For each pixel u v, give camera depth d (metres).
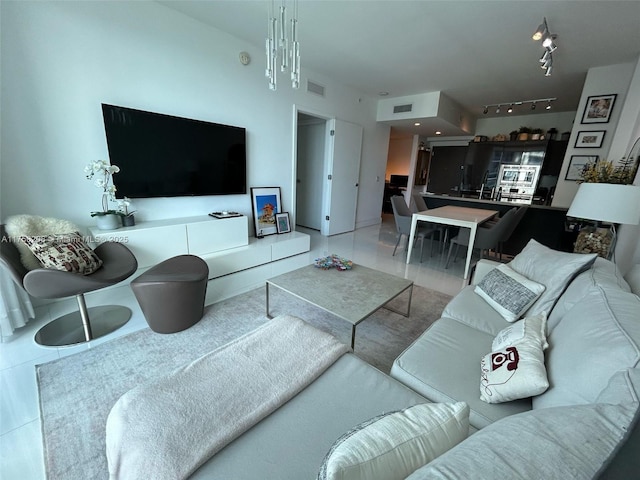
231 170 3.50
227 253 3.20
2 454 1.21
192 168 3.11
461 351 1.37
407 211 4.56
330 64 3.97
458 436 0.69
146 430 0.85
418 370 1.23
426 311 2.60
